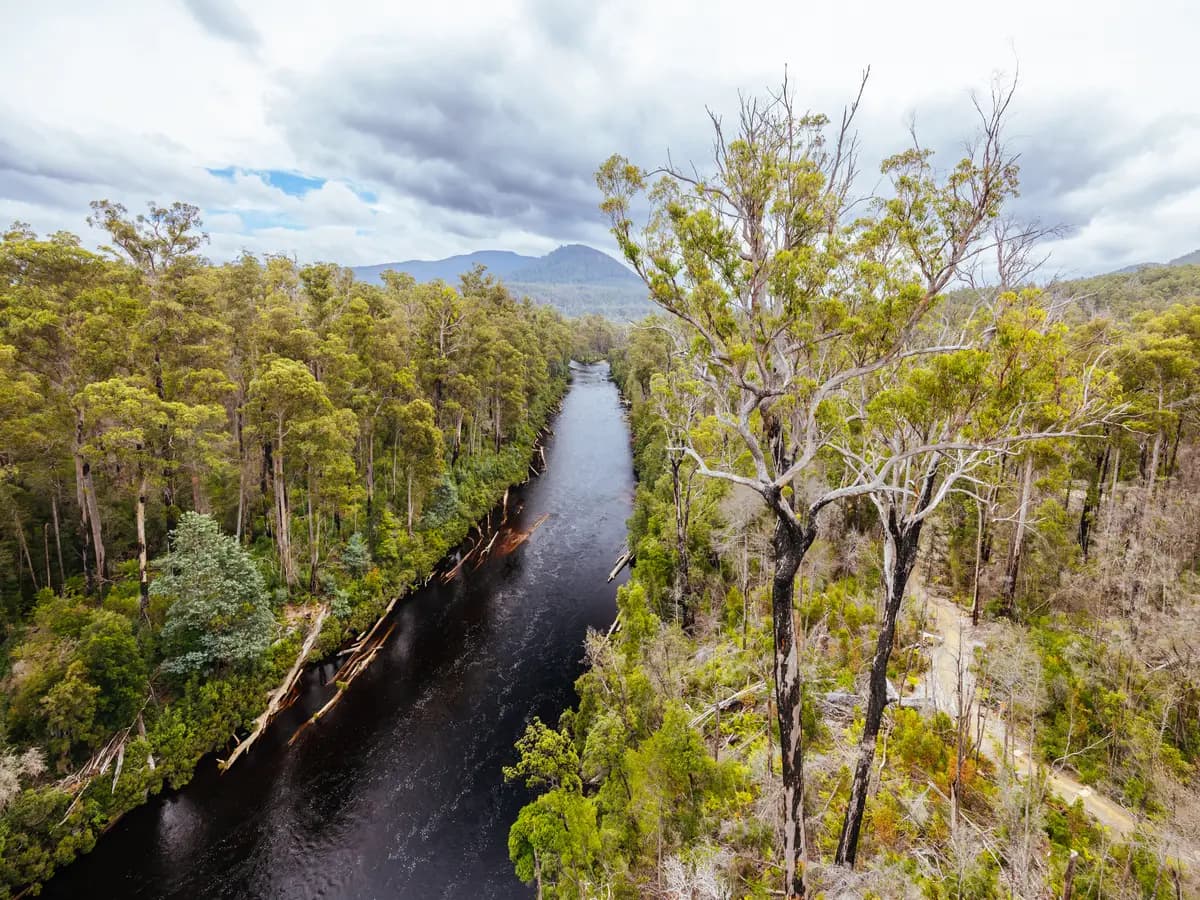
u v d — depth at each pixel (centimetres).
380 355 4041
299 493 3722
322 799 2342
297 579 3294
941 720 1905
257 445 3356
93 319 2503
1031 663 2041
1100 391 1598
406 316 5306
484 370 5453
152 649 2484
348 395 3788
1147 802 1574
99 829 2100
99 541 2650
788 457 1436
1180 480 3103
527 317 9362
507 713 2817
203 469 3152
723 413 1552
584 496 5881
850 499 3250
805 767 1812
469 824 2238
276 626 2967
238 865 2077
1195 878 1260
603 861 1631
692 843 1600
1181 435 3158
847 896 1341
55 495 2903
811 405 1288
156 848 2125
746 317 1211
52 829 1967
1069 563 2844
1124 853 1383
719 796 1711
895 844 1554
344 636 3262
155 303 2802
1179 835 1327
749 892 1480
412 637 3453
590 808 1670
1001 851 1398
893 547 1513
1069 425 1498
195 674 2517
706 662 2522
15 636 2352
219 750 2498
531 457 6981
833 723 2055
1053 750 1841
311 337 3359
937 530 3244
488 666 3180
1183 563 2606
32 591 2730
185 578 2497
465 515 4834
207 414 2639
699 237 1099
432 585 4041
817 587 2870
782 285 1098
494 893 1986
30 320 2402
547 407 9100
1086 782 1744
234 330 3519
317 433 2972
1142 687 1962
